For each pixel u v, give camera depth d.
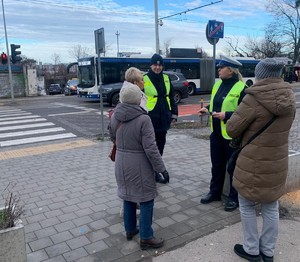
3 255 2.54
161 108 4.72
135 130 3.00
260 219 3.73
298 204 4.12
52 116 14.76
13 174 5.91
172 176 5.41
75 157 7.03
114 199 4.54
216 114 3.82
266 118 2.62
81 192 4.84
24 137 10.03
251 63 27.27
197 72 24.44
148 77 4.67
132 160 3.06
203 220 3.83
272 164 2.69
